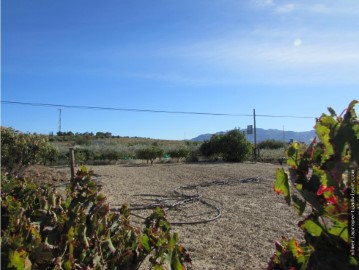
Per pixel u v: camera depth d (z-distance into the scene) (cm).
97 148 3033
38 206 354
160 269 306
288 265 189
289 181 202
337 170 150
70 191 356
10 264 201
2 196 359
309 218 184
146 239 314
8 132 1418
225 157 3003
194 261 564
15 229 263
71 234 265
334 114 178
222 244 647
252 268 535
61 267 246
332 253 172
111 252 305
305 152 189
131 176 1786
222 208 954
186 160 3089
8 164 1409
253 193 1198
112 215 336
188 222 801
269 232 718
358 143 148
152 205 977
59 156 2517
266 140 4766
